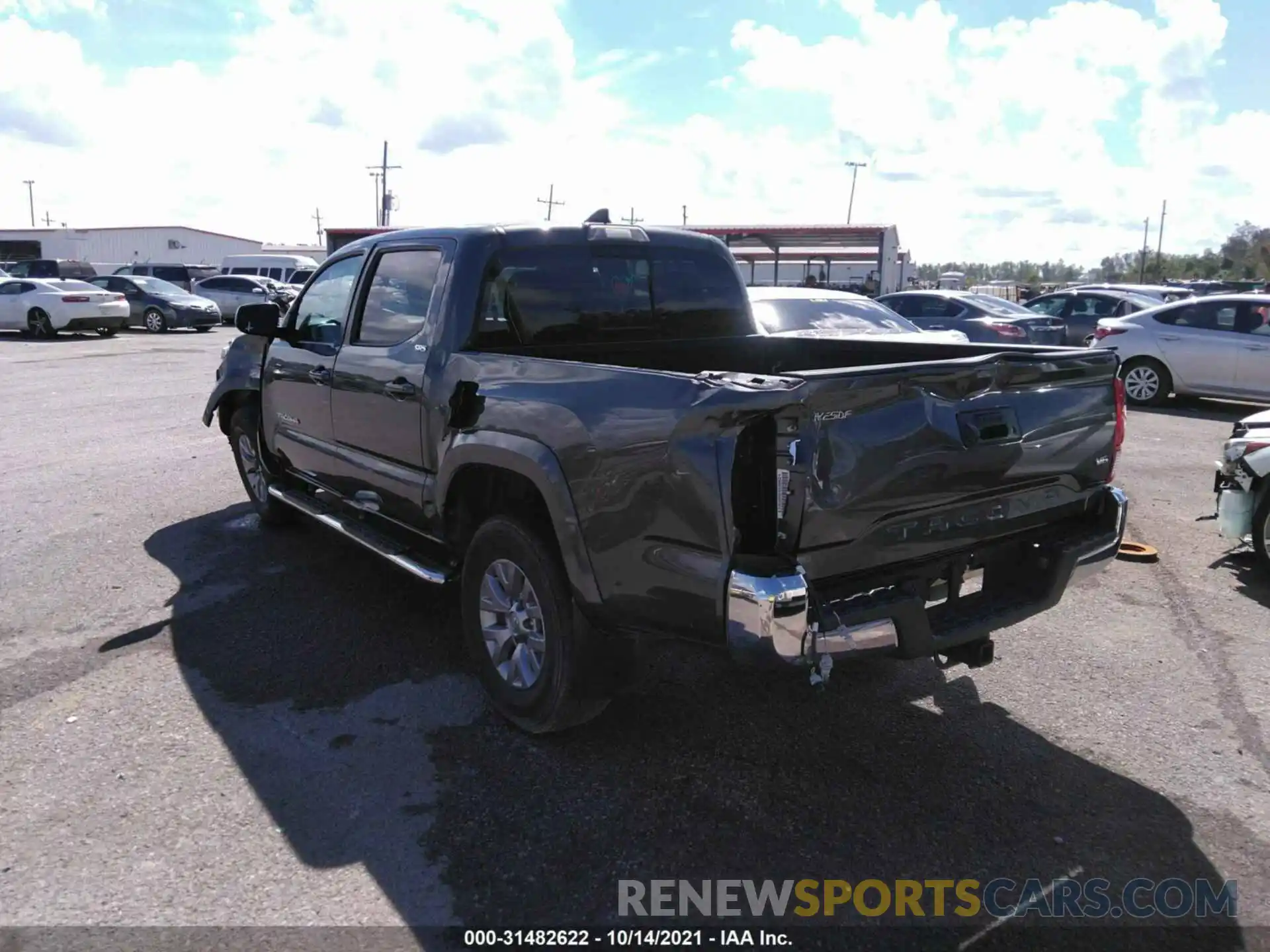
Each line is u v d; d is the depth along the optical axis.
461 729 3.97
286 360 5.66
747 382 2.98
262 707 4.12
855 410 3.04
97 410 12.00
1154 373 13.56
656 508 3.15
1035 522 3.79
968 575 3.59
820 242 32.06
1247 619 5.31
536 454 3.58
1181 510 7.67
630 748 3.84
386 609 5.25
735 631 2.96
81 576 5.72
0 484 7.95
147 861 3.08
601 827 3.31
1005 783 3.63
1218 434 11.37
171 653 4.66
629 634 3.47
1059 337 17.73
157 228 67.25
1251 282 39.44
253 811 3.37
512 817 3.36
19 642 4.77
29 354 19.72
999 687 4.44
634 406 3.23
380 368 4.64
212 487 7.91
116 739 3.84
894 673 4.58
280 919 2.83
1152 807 3.48
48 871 3.02
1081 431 3.82
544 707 3.74
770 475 2.96
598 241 4.73
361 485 5.04
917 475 3.21
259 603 5.32
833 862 3.15
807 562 3.03
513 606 3.91
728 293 5.30
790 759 3.78
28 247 56.12
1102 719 4.14
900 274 39.62
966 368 3.32
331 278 5.43
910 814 3.42
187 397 13.29
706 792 3.53
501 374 3.88
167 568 5.88
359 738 3.88
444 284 4.36
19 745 3.78
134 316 27.11
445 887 2.99
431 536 4.48
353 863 3.09
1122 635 5.08
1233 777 3.68
